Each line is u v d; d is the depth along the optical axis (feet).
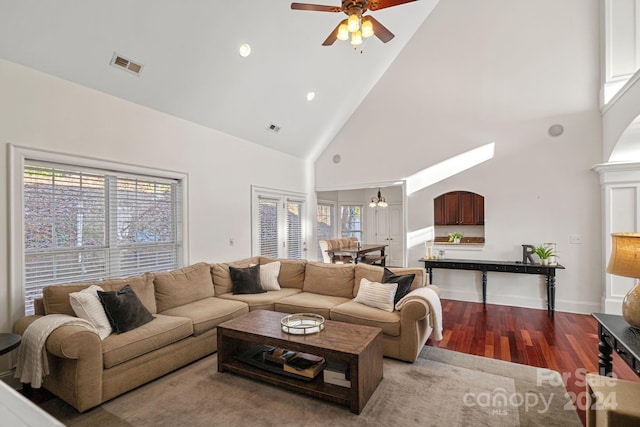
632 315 6.53
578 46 15.21
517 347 11.20
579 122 15.23
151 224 12.92
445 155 18.16
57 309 8.59
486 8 17.07
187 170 14.08
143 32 10.19
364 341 8.11
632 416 4.83
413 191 19.06
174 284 11.51
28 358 7.45
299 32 13.56
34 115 9.32
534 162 16.11
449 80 18.02
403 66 19.21
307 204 22.38
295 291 13.83
